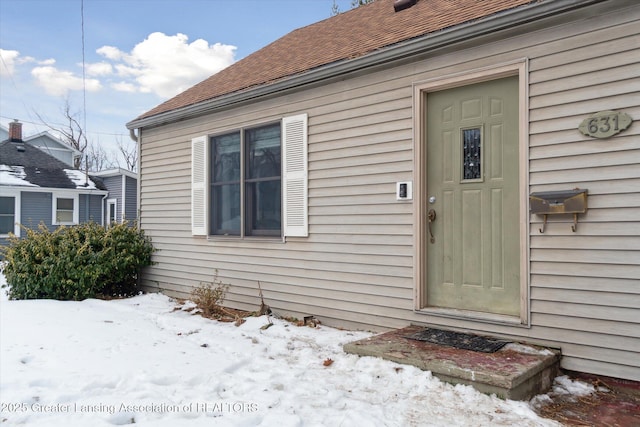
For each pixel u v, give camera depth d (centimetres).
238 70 725
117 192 1820
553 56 347
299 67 532
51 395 291
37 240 677
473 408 272
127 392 301
